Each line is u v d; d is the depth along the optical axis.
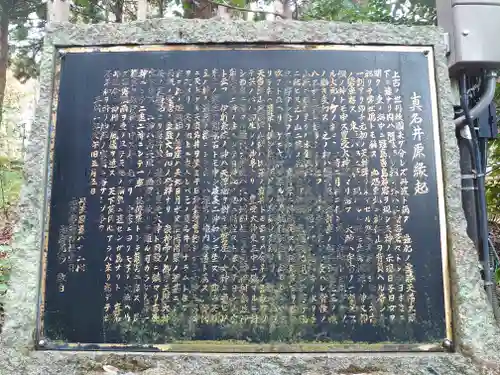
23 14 7.09
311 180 2.58
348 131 2.63
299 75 2.69
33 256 2.52
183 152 2.63
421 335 2.41
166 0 6.38
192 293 2.48
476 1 2.76
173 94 2.70
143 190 2.59
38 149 2.63
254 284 2.49
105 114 2.68
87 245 2.53
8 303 2.47
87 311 2.47
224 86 2.69
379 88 2.68
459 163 2.60
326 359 2.36
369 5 5.23
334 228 2.53
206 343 2.42
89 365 2.38
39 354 2.40
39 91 2.71
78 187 2.60
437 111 2.65
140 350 2.42
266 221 2.55
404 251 2.50
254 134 2.64
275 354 2.39
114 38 2.76
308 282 2.48
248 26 2.74
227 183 2.59
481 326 2.40
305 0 5.66
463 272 2.45
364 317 2.44
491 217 4.31
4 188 5.39
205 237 2.54
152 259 2.52
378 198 2.56
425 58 2.72
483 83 2.82
